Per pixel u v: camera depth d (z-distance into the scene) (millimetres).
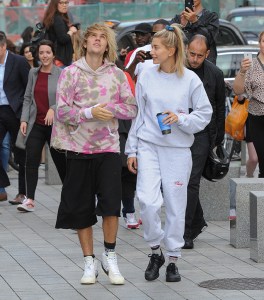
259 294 9766
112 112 9953
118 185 10047
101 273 10727
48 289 10031
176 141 10070
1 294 9852
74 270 10859
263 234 11148
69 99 9961
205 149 11820
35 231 13289
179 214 10133
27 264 11203
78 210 10078
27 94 14570
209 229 13305
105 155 10023
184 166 10117
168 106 10031
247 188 11992
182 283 10219
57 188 17453
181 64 10008
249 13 28734
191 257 11516
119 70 10086
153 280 10328
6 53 15383
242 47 21625
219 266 11031
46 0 30422
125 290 9953
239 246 12031
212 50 14570
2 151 15867
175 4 28422
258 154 13266
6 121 15328
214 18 14492
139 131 10156
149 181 10031
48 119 14250
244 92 13266
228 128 13875
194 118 9984
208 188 13914
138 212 14641
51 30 18297
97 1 30141
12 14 30469
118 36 21797
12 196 16469
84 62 10008
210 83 11859
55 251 11914
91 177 10070
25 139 14664
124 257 11539
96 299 9617
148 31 14484
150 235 10109
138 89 10148
